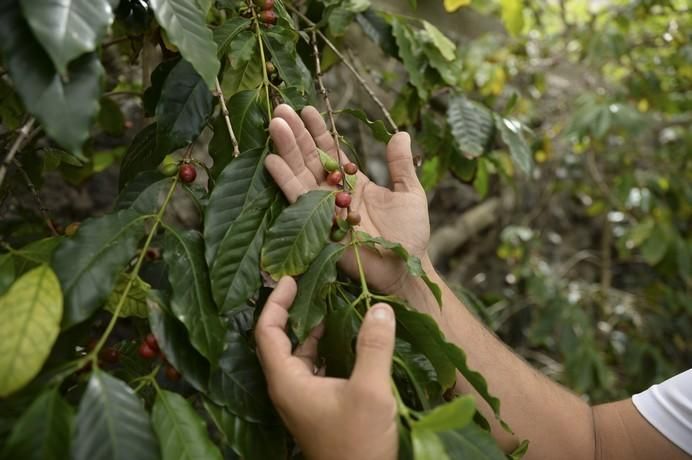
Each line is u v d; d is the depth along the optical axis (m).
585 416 1.03
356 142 2.29
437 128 1.33
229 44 0.85
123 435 0.57
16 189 1.19
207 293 0.71
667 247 2.58
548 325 2.51
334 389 0.62
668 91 2.60
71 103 0.59
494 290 3.00
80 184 1.54
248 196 0.77
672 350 2.81
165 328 0.67
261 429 0.71
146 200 0.78
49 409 0.55
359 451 0.59
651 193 2.61
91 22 0.59
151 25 0.91
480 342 0.94
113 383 0.59
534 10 2.49
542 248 3.20
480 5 2.07
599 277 3.39
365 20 1.18
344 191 0.80
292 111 0.80
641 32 2.54
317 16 1.17
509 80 2.61
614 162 2.95
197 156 1.90
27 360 0.56
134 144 0.94
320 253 0.76
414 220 0.86
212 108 0.84
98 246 0.67
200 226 0.82
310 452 0.63
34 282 0.59
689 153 2.76
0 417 0.56
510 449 0.93
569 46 2.88
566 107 2.90
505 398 0.93
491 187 3.02
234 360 0.71
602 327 2.77
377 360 0.61
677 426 0.99
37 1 0.57
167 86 0.83
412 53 1.17
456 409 0.56
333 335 0.72
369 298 0.73
